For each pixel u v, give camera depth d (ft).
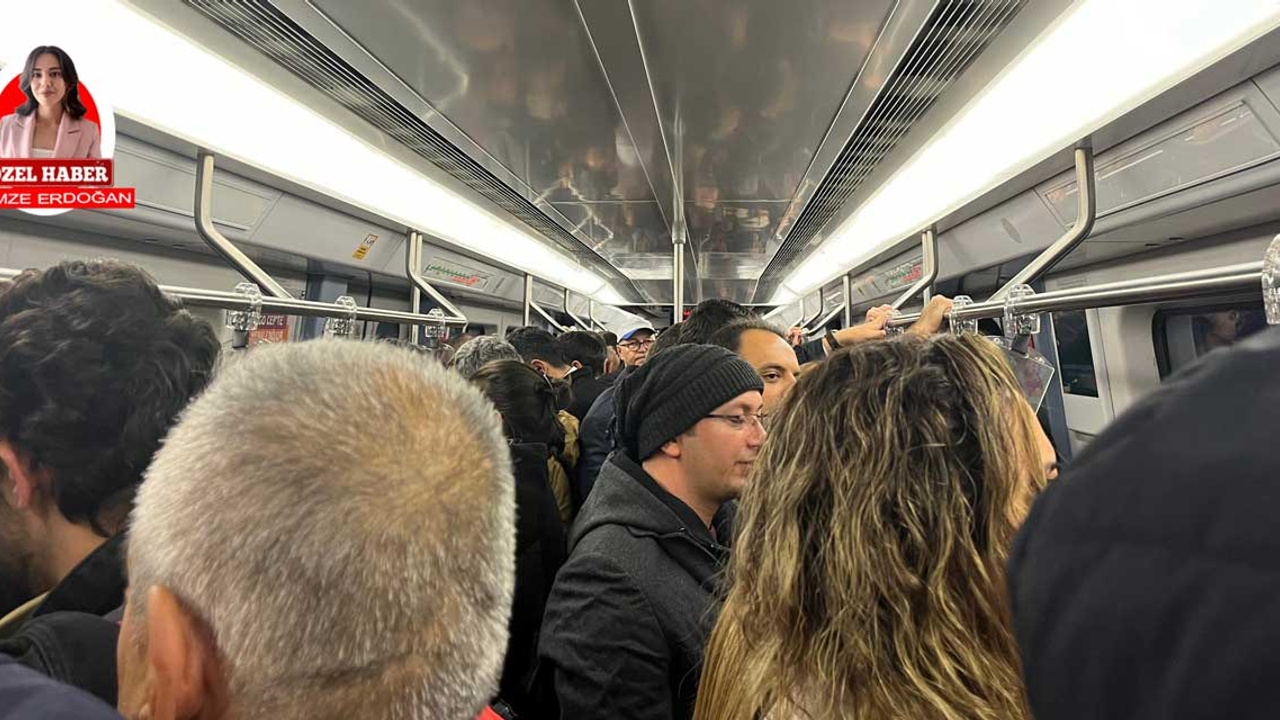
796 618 2.09
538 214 13.05
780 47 5.87
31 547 2.40
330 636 1.26
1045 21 5.02
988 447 1.98
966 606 1.88
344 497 1.29
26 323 2.28
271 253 10.54
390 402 1.46
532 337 10.31
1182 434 0.67
